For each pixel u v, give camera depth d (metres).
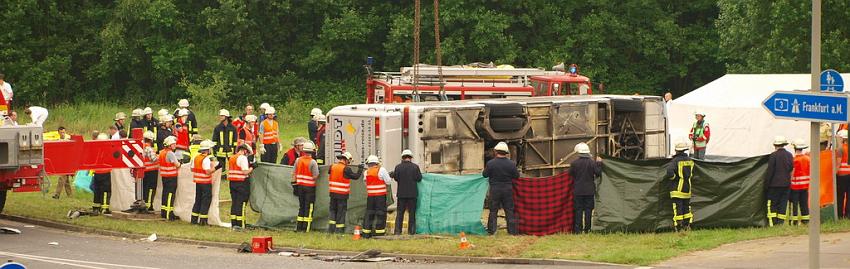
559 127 50.84
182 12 115.56
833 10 99.62
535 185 41.56
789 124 64.19
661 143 55.06
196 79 113.88
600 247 37.38
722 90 68.44
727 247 36.69
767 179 41.81
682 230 41.38
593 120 52.12
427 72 64.94
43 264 34.69
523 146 49.75
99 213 46.75
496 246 37.69
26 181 42.00
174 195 45.59
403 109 47.22
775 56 100.69
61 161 43.53
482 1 113.88
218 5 117.19
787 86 66.94
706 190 41.97
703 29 123.19
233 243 39.34
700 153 58.38
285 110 108.81
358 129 47.88
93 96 114.50
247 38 116.44
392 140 47.09
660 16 120.94
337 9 119.31
